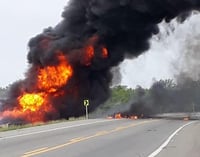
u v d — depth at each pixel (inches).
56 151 677.9
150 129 1209.4
